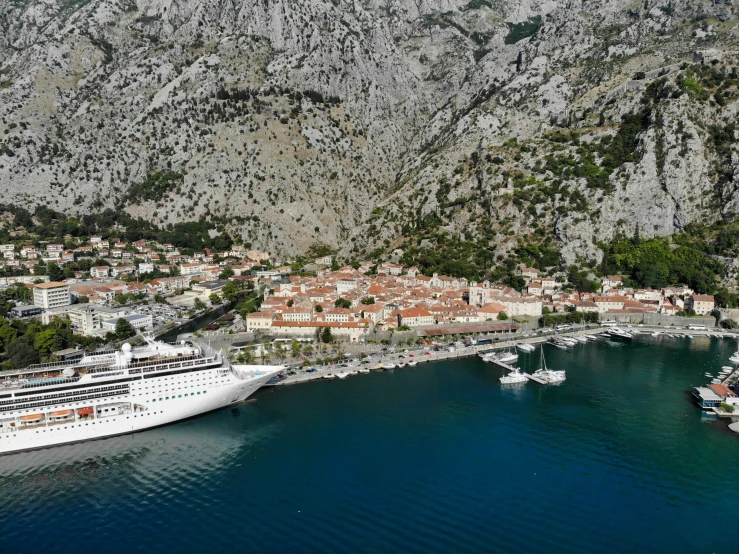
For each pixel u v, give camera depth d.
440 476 129.75
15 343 195.75
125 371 150.88
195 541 107.75
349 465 134.38
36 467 134.88
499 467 133.88
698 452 142.12
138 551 105.12
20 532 110.88
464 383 190.38
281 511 116.94
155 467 134.38
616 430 154.25
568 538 108.69
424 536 108.94
